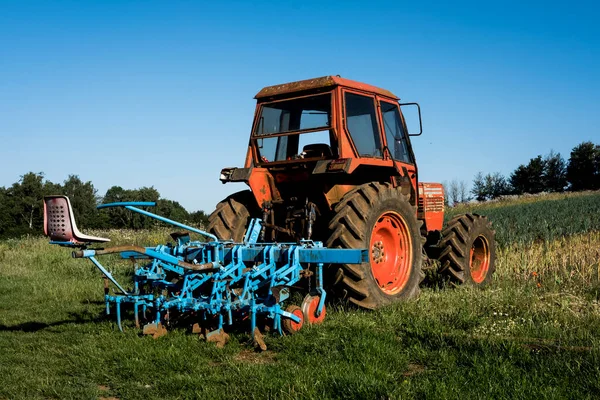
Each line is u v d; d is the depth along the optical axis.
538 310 5.70
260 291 5.66
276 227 6.56
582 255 9.38
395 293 6.55
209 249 5.60
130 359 4.59
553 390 3.54
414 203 7.76
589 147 54.44
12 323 6.40
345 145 6.34
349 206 6.11
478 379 3.84
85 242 4.98
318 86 6.43
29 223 48.09
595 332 4.93
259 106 7.05
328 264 6.10
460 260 7.92
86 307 7.39
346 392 3.69
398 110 7.76
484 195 55.50
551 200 33.28
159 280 5.73
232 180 6.73
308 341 4.87
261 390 3.81
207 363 4.52
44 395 4.00
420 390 3.68
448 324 5.33
